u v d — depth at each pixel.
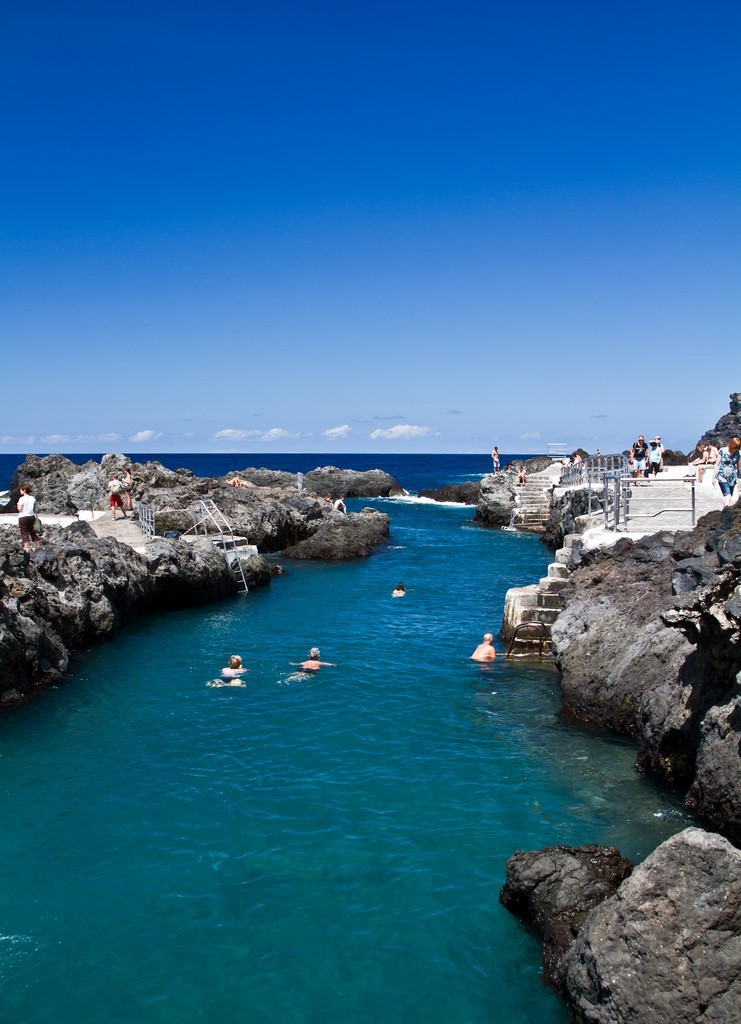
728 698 10.88
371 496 89.62
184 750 14.55
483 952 8.80
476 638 22.86
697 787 11.08
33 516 23.12
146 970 8.55
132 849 10.98
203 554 28.98
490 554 41.22
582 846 10.30
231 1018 7.88
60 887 10.08
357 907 9.60
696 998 6.82
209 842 11.15
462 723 15.80
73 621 21.00
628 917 7.29
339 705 17.00
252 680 18.81
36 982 8.36
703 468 33.66
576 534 28.98
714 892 7.16
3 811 12.16
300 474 80.00
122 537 30.91
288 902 9.70
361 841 11.10
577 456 49.19
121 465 48.69
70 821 11.82
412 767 13.63
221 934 9.12
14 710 16.84
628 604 16.59
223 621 25.38
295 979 8.39
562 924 8.76
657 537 18.03
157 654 21.25
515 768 13.55
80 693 17.94
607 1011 7.11
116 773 13.55
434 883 10.06
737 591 10.57
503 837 11.15
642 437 36.78
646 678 14.70
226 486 49.44
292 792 12.71
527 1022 7.80
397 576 34.38
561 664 17.06
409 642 22.44
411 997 8.14
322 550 39.69
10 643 17.42
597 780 12.99
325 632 23.75
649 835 11.02
